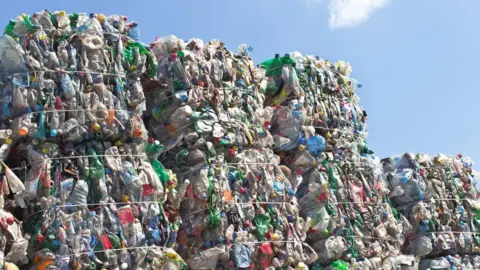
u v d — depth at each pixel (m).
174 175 8.40
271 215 8.91
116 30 8.01
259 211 8.77
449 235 11.87
